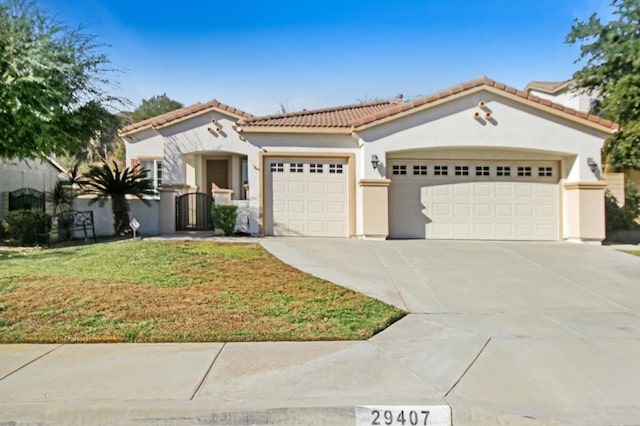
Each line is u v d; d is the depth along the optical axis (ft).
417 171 48.80
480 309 24.25
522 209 48.98
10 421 12.42
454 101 46.73
